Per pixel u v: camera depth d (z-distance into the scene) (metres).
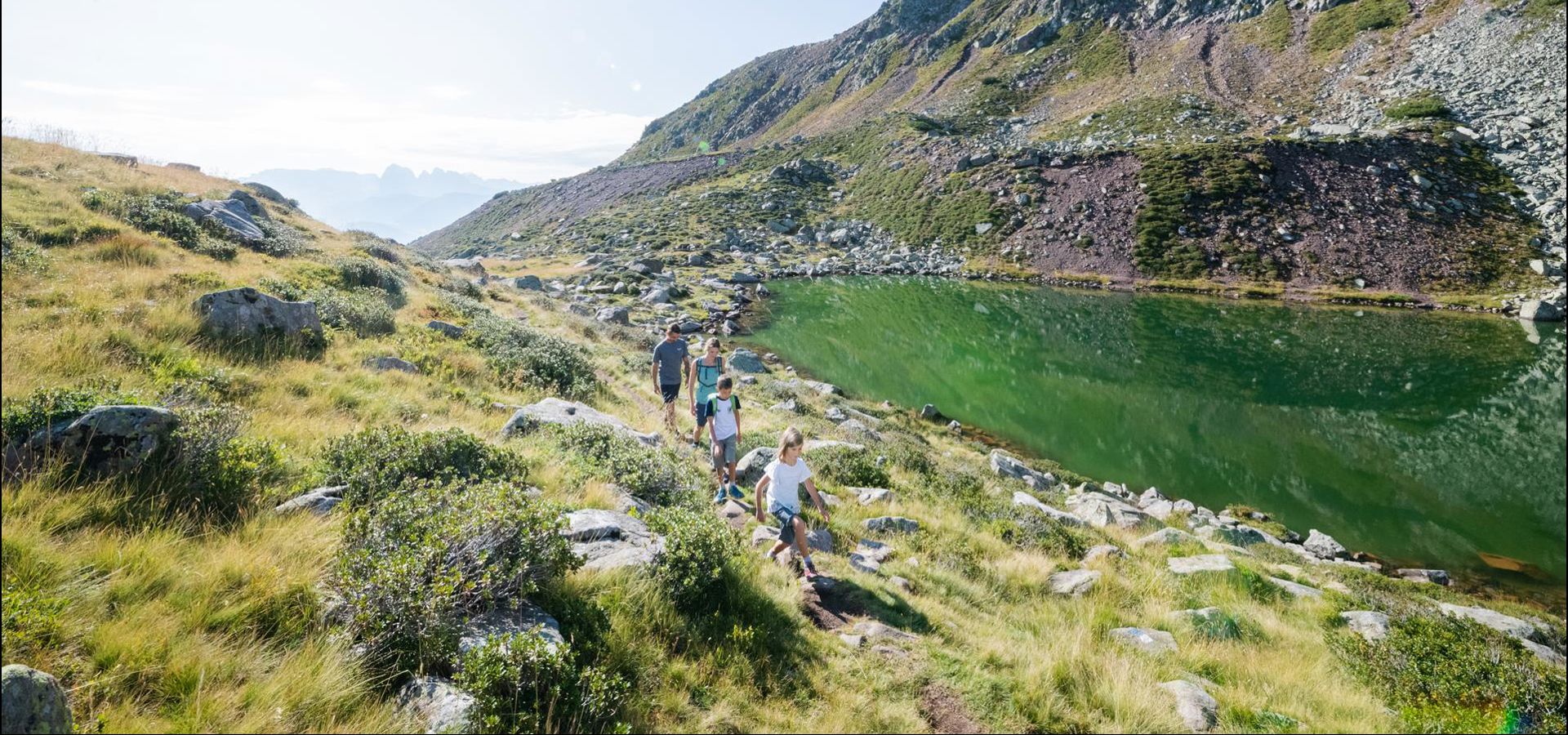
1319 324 49.62
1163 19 132.38
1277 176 74.94
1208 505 21.34
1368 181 72.38
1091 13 144.25
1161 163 80.88
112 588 4.44
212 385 9.45
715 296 59.56
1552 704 6.94
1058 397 32.75
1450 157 74.75
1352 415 29.83
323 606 4.95
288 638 4.61
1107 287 66.44
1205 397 32.59
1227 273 65.50
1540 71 81.25
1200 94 103.88
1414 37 97.81
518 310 35.78
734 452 10.95
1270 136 83.81
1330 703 6.92
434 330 18.61
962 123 121.56
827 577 8.03
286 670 4.21
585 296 55.41
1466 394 32.59
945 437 26.11
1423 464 24.30
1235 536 16.86
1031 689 6.11
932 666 6.37
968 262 77.31
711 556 6.68
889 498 12.88
